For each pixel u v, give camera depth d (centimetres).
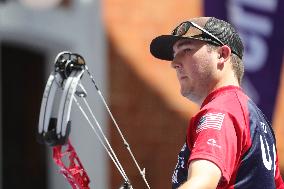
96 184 2250
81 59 923
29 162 2359
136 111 2347
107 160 2270
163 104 2391
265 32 2248
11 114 2328
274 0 2255
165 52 976
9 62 2302
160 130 2384
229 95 888
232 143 830
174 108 2403
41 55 2314
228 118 849
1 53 2275
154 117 2378
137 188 2336
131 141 2334
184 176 884
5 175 2323
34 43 2272
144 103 2364
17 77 2327
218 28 913
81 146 2223
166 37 948
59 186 2331
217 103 869
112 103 2305
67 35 2261
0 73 2289
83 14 2277
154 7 2386
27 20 2231
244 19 2230
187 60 911
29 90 2341
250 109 884
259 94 2234
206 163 805
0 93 2300
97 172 2250
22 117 2342
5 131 2325
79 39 2266
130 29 2352
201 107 916
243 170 858
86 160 2234
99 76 2277
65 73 912
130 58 2347
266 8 2248
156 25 2389
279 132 2519
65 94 895
